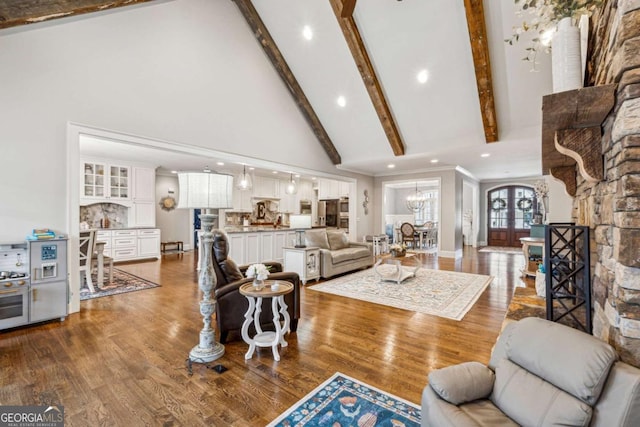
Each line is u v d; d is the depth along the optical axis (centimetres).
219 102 489
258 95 549
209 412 180
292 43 526
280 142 607
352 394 198
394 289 465
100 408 183
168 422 172
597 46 167
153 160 722
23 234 314
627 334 115
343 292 449
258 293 248
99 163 679
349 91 566
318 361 242
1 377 216
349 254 582
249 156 545
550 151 209
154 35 407
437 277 548
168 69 423
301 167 664
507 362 141
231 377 218
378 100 537
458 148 577
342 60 516
